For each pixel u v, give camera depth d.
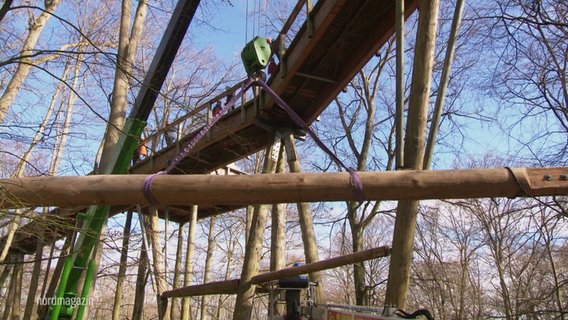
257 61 7.88
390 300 5.11
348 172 2.76
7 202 2.91
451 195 2.69
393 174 2.71
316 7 8.54
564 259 13.12
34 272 16.42
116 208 11.02
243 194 2.75
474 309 21.83
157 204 2.86
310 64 9.70
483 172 2.65
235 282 9.55
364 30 8.85
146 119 6.78
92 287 7.88
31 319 16.78
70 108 12.77
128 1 8.92
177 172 13.46
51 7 8.93
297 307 5.50
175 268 15.62
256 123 10.80
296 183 2.72
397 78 5.56
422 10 5.67
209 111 11.54
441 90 5.57
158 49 6.36
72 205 2.93
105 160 7.86
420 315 3.80
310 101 10.73
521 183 2.60
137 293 16.48
